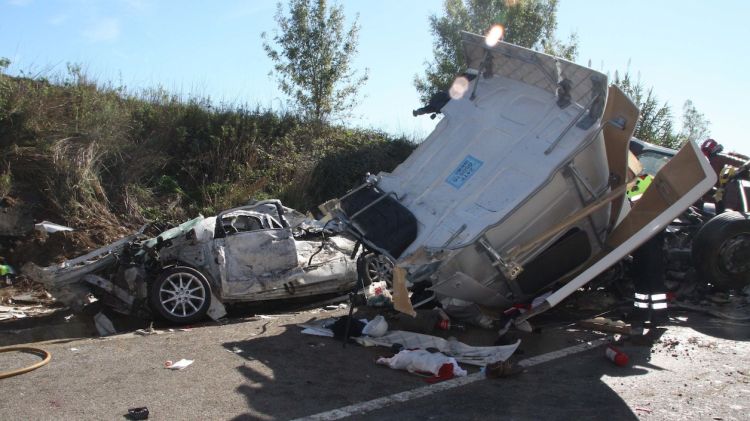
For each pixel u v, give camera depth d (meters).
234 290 7.95
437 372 5.18
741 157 9.34
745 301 7.75
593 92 6.26
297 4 15.78
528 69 6.83
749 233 7.46
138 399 4.62
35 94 12.23
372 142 16.34
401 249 6.55
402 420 4.25
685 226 8.62
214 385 4.95
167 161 13.29
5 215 10.12
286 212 9.79
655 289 6.52
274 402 4.58
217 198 12.97
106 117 12.70
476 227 6.23
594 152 6.37
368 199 7.08
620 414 4.35
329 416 4.32
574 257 6.86
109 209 11.70
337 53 16.23
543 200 6.34
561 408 4.48
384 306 7.82
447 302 6.88
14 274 9.72
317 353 5.95
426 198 6.90
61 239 10.34
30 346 6.19
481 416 4.33
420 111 7.71
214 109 15.04
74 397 4.66
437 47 17.50
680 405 4.52
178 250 8.05
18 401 4.56
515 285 6.70
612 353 5.55
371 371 5.40
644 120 17.55
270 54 15.91
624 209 7.36
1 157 11.00
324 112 16.39
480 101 7.29
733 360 5.63
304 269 8.50
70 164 11.48
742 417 4.28
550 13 17.36
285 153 14.95
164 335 6.75
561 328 6.86
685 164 6.18
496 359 5.59
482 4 16.94
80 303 7.83
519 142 6.69
